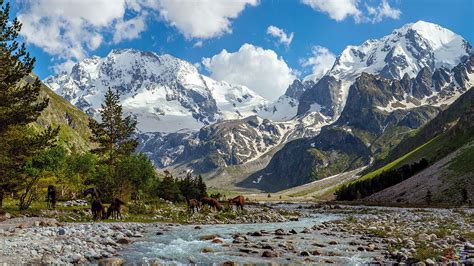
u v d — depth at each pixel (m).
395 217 59.19
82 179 90.12
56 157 59.56
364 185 196.12
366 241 31.08
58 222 39.94
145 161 102.19
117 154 90.62
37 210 49.75
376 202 138.12
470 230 37.31
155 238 31.97
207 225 46.09
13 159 46.19
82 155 92.56
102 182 78.19
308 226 45.50
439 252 23.62
